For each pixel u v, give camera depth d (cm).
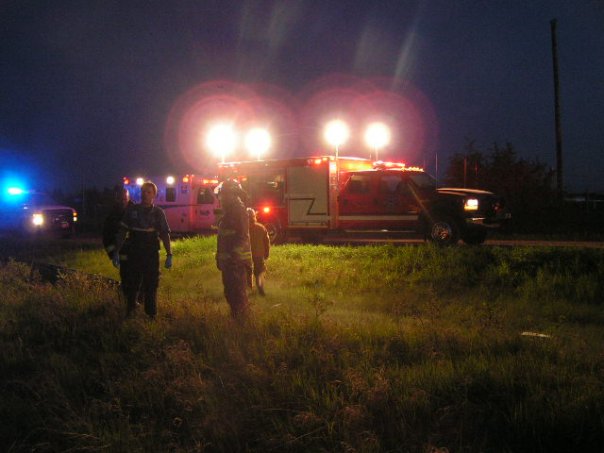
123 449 441
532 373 525
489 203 1585
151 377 558
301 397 507
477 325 754
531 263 1146
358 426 448
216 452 447
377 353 623
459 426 455
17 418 511
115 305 913
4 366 666
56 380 586
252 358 609
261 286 1134
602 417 437
